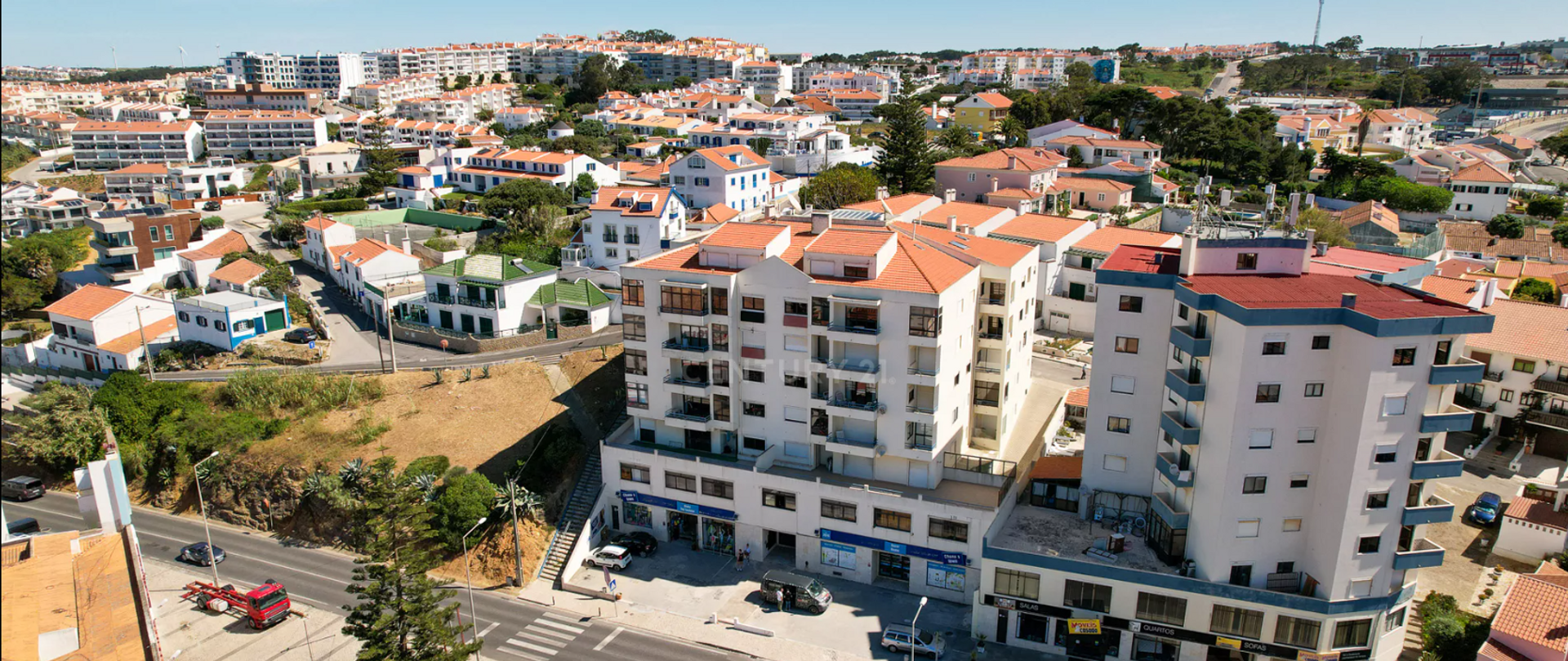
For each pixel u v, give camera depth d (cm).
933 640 5722
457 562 7000
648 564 6919
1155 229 12975
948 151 16325
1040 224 10419
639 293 6800
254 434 8375
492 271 10144
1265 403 5012
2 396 8500
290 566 7238
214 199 18350
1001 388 6906
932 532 6178
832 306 6234
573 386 8656
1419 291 5306
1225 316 5041
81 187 18688
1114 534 5669
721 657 5812
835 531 6488
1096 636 5647
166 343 10494
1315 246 7838
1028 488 6488
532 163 16675
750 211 13725
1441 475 4891
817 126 19700
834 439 6531
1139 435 5878
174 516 8231
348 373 9325
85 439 8219
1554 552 5922
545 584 6725
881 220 7250
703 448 7088
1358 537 4994
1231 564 5281
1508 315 7719
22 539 4834
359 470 7519
